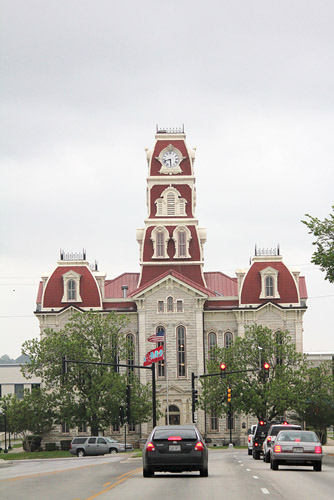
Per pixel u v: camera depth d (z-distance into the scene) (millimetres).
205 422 111562
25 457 92062
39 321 114562
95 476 37312
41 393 102062
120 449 90750
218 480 33125
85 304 114688
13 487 30531
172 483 31469
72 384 99000
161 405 111938
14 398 102188
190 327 113250
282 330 113562
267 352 101000
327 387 102438
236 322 114562
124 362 113000
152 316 113500
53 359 100062
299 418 109062
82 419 98500
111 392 95125
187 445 34094
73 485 31234
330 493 26828
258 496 25609
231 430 102562
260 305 113500
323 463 51125
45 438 110750
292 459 39875
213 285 125500
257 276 115000
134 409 96688
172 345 113000
